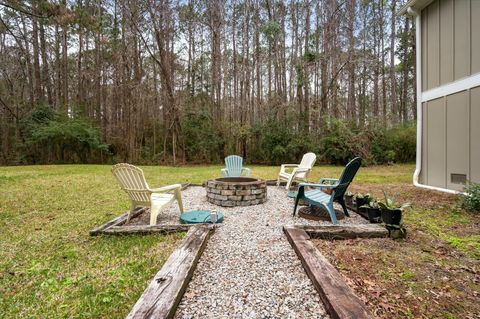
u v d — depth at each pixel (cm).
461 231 280
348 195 399
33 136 1352
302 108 1420
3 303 160
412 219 323
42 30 1502
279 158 1336
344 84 1518
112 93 1581
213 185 434
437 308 150
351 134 1203
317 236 260
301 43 1491
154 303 140
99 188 562
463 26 461
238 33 1606
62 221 331
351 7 1421
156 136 1570
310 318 143
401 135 1247
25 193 502
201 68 1597
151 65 1495
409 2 547
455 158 482
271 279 185
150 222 306
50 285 180
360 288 170
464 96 462
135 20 1243
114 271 198
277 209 396
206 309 151
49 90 1642
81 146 1460
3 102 1377
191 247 219
